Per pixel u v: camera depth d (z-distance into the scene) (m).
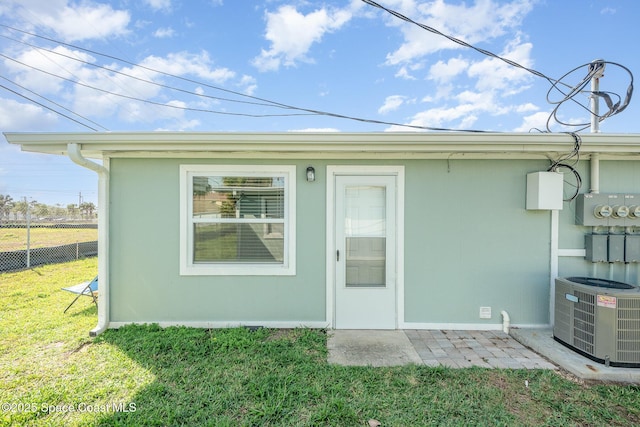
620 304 2.96
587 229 4.07
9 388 2.63
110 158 4.11
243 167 4.16
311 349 3.46
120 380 2.76
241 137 3.51
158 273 4.15
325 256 4.17
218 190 4.21
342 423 2.23
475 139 3.44
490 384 2.75
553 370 3.02
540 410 2.39
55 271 7.73
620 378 2.83
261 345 3.49
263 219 4.21
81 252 10.07
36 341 3.57
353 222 4.20
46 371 2.91
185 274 4.14
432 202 4.15
